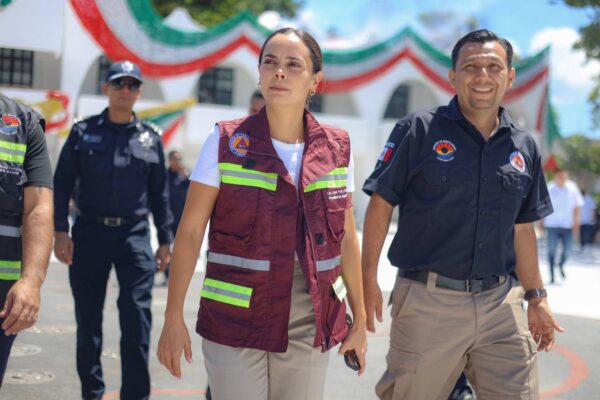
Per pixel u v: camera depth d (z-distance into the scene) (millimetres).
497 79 4195
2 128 3580
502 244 4207
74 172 5820
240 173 3301
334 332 3432
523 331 4230
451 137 4199
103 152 5785
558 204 15125
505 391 4152
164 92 31844
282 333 3283
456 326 4148
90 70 34219
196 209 3346
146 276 5699
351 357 3670
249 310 3281
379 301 4230
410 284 4230
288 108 3395
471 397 5586
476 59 4195
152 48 31016
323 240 3387
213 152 3340
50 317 9375
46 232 3637
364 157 36125
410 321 4219
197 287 12297
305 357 3361
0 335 3553
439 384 4254
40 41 22141
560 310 11633
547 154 36969
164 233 6102
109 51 30156
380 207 4266
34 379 6559
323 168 3434
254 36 33062
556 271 17391
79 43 29719
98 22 29797
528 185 4344
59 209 5746
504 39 4312
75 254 5742
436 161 4156
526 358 4176
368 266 4258
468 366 4379
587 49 26500
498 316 4184
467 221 4133
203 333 3373
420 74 36406
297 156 3434
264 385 3361
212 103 36156
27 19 21906
